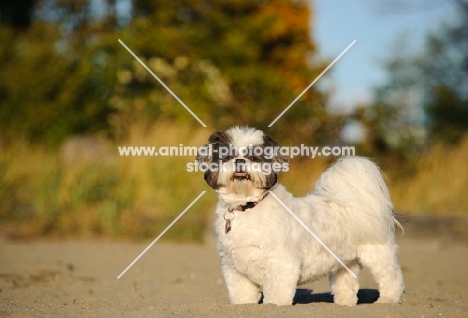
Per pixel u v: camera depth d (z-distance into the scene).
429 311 6.38
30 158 16.22
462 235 14.45
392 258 7.39
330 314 5.98
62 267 10.44
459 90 29.95
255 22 24.61
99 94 21.28
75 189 14.98
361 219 7.22
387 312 6.15
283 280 6.50
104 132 19.73
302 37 25.92
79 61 21.47
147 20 23.56
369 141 20.88
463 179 18.48
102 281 9.33
